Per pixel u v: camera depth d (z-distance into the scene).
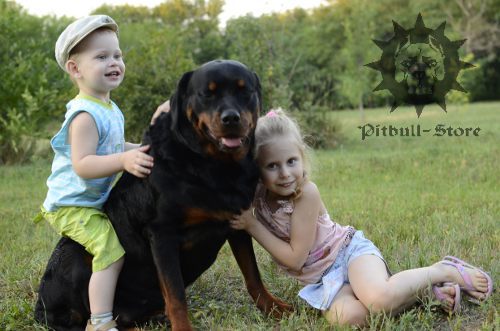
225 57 18.06
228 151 3.12
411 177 8.53
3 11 12.97
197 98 3.21
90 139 3.43
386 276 3.49
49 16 17.75
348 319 3.40
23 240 5.71
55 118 12.99
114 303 3.58
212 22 22.34
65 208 3.51
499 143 11.48
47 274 3.63
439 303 3.41
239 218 3.38
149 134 3.44
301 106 13.70
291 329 3.30
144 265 3.52
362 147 12.80
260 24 13.52
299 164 3.58
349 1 30.28
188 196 3.21
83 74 3.59
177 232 3.31
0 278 4.61
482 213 5.83
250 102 3.28
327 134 13.13
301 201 3.61
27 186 9.20
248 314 3.67
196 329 3.48
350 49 20.50
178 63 12.02
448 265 3.59
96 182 3.50
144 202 3.33
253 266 3.69
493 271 3.96
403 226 5.43
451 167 9.05
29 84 12.10
